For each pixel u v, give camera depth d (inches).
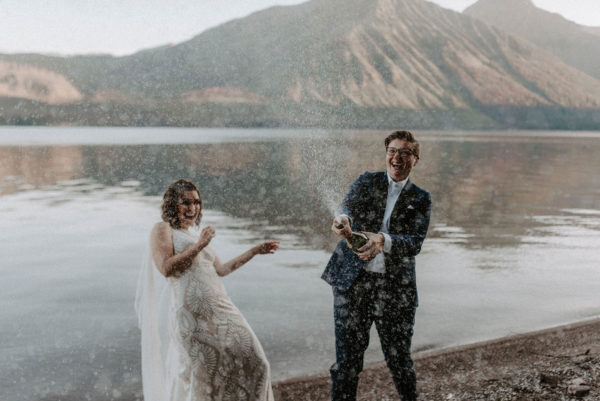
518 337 146.8
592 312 181.0
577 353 133.6
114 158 1254.3
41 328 161.3
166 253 92.4
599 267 253.0
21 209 441.7
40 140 2402.8
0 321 168.7
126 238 321.4
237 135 3831.2
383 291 95.7
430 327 164.7
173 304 93.3
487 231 362.3
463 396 107.1
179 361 92.6
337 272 98.4
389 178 99.0
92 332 158.2
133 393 116.1
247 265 251.4
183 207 96.6
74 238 320.5
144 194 568.4
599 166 1146.7
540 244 315.3
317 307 185.2
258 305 187.5
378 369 127.3
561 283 221.6
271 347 147.1
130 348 144.9
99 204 481.4
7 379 123.0
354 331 96.0
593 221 414.3
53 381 122.3
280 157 1363.2
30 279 223.9
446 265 255.3
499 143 2726.4
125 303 189.6
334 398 96.2
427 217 98.7
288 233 350.0
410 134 98.0
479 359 130.6
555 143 2871.6
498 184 733.3
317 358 138.6
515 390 108.8
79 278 225.9
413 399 97.6
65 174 822.5
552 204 520.1
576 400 101.7
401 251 92.6
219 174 876.0
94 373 127.3
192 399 90.1
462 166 1110.4
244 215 433.7
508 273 239.1
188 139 2839.6
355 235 90.7
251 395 91.6
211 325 91.2
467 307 186.5
